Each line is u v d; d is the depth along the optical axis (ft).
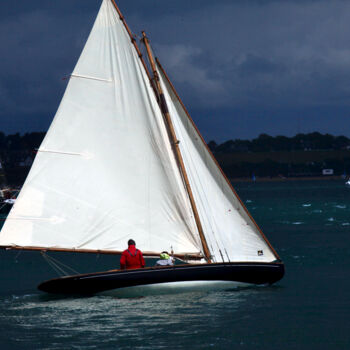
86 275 300.40
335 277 376.48
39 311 284.61
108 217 315.78
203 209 322.55
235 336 243.81
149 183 319.68
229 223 322.75
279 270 325.83
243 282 322.14
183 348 230.07
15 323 264.72
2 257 517.55
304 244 574.97
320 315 273.95
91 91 316.19
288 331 249.96
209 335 244.83
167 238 320.29
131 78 319.88
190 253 320.09
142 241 318.45
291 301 299.17
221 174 320.91
